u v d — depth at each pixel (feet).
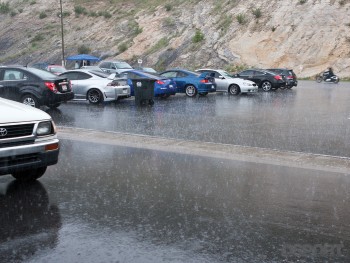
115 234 15.52
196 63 162.61
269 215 17.76
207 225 16.53
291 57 152.76
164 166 25.67
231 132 38.63
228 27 170.19
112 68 104.63
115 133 36.81
